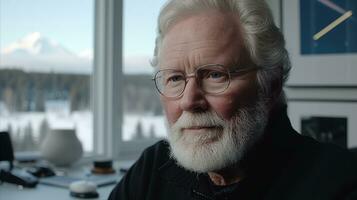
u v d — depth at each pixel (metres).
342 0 1.94
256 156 0.83
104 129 2.29
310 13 2.03
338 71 1.96
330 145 0.83
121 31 2.29
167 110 0.84
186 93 0.79
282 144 0.84
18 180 1.58
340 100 1.97
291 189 0.78
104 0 2.25
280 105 0.87
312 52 2.03
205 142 0.79
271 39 0.82
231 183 0.86
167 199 0.93
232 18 0.80
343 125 1.97
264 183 0.82
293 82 2.09
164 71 0.83
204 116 0.78
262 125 0.82
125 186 1.03
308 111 2.07
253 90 0.81
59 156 1.91
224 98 0.78
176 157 0.85
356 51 1.91
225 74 0.78
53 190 1.54
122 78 2.33
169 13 0.83
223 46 0.78
